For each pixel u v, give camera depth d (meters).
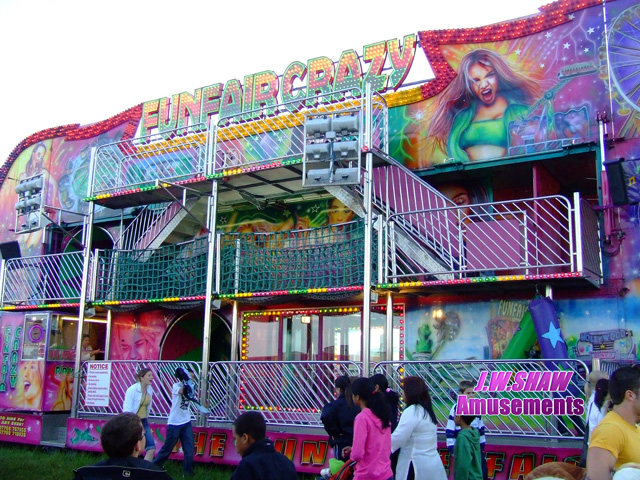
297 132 14.53
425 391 6.42
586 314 11.15
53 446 13.07
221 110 16.02
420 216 12.66
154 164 16.61
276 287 12.74
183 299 13.38
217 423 12.20
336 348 13.62
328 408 7.45
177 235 15.73
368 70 14.24
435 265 11.55
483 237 12.68
